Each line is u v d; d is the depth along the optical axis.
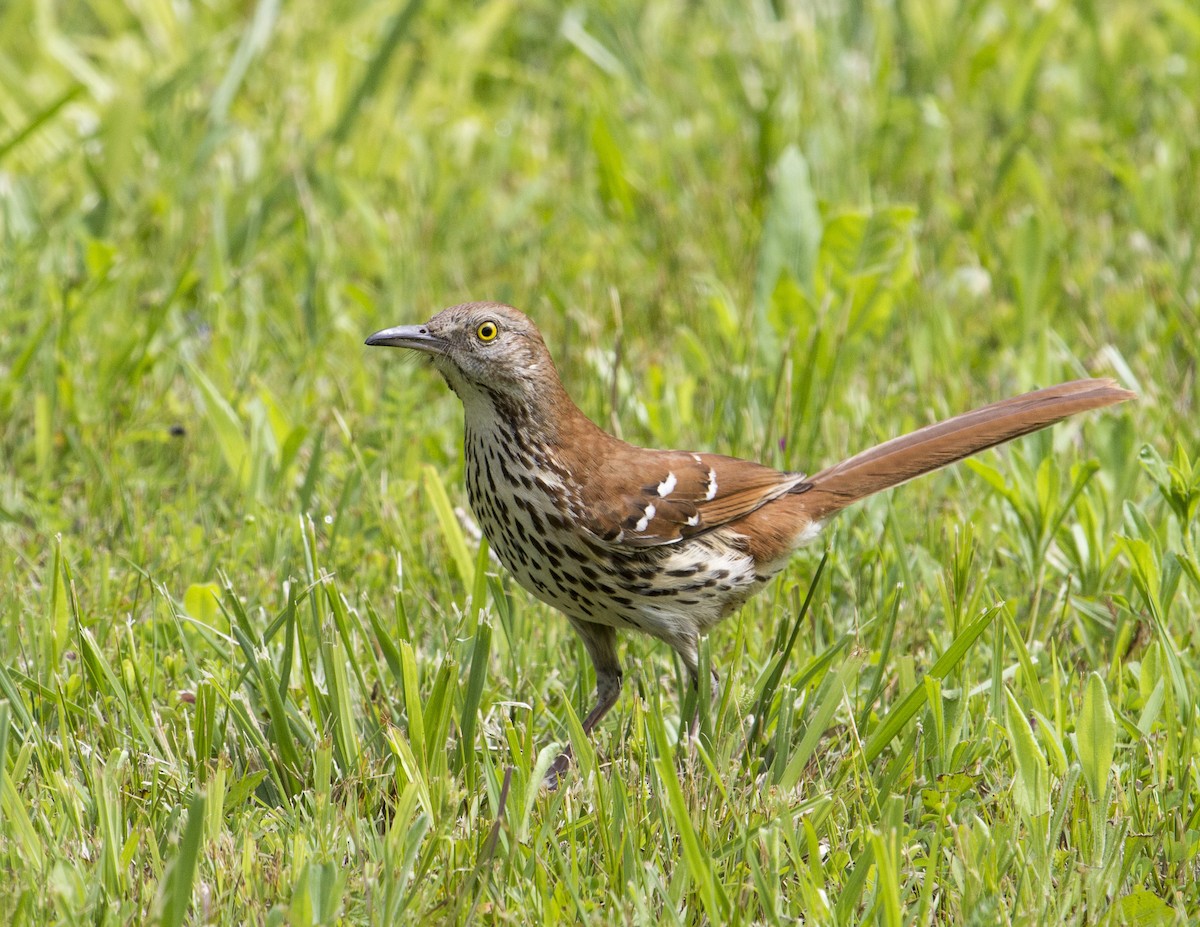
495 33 16.17
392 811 6.14
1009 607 7.57
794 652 7.32
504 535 7.01
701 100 14.96
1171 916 5.32
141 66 15.47
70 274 11.29
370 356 10.76
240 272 11.14
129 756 6.26
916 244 11.88
